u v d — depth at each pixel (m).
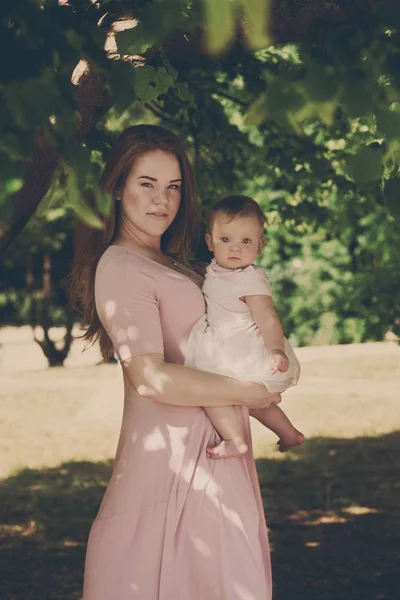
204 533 3.89
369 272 10.76
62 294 29.36
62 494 11.39
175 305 4.01
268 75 6.25
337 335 24.86
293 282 24.72
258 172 9.42
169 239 4.34
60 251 25.14
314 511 10.38
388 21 2.84
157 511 3.93
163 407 3.98
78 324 31.97
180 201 4.26
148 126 4.11
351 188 8.81
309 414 16.69
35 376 22.33
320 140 8.85
